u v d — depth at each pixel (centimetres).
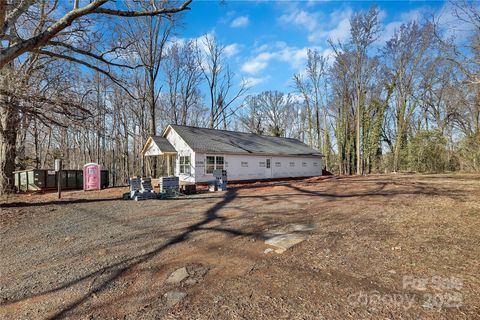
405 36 2433
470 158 1678
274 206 761
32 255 421
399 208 636
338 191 1033
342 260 340
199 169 1675
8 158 1213
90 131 894
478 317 211
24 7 682
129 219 665
